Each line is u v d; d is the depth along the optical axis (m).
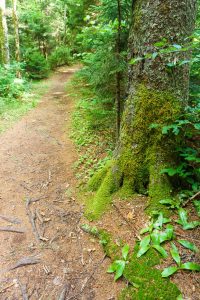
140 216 3.05
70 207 3.93
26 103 10.67
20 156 5.86
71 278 2.73
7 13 16.11
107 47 4.69
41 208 3.98
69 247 3.16
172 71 3.06
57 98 11.91
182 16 2.92
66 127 7.71
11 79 11.38
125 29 4.58
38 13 20.58
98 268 2.78
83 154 5.64
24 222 3.67
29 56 17.88
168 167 3.19
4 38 12.63
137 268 2.48
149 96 3.20
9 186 4.62
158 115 3.18
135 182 3.42
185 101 3.23
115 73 4.66
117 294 2.42
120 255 2.73
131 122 3.41
